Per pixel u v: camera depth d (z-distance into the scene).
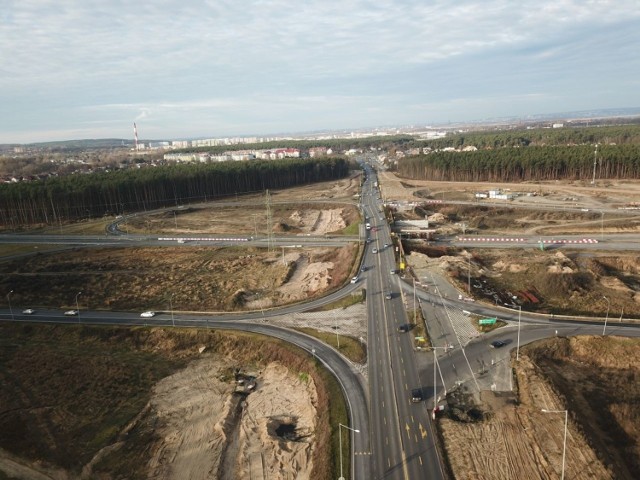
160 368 112.19
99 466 80.81
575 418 78.75
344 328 115.94
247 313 131.50
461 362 98.00
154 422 92.50
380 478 67.81
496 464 69.31
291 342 111.69
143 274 172.88
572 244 184.25
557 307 129.38
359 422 80.50
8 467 80.50
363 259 165.38
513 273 156.38
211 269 177.75
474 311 121.38
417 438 75.94
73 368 112.12
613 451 73.69
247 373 108.19
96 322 132.12
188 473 78.19
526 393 86.31
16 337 128.00
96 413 95.81
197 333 121.69
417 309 123.50
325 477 68.94
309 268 172.38
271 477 75.12
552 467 68.25
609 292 138.12
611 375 95.69
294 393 97.25
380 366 97.94
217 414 94.12
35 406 98.06
